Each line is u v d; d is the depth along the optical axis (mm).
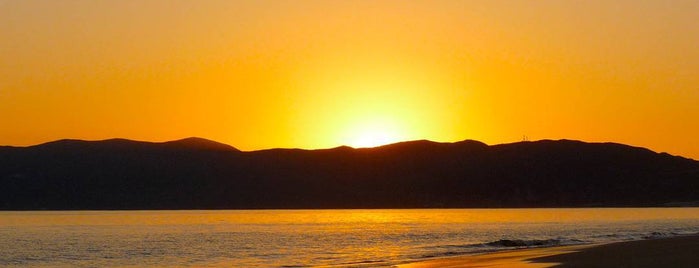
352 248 71250
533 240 70188
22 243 83938
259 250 71062
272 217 176375
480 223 129750
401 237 89625
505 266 41750
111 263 60125
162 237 94250
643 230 93188
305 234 98500
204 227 123312
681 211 191000
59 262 61656
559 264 41125
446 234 95000
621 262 40438
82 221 152625
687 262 39188
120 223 141000
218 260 60781
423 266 44781
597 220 135625
